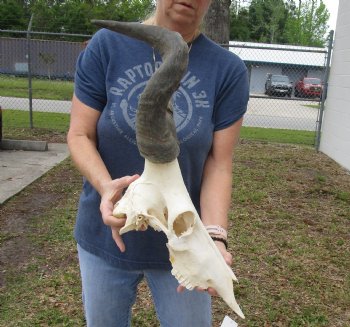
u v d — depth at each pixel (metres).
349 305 3.62
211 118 1.75
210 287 1.41
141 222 1.39
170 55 1.19
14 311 3.35
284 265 4.24
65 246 4.42
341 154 8.85
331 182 7.31
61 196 5.98
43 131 10.87
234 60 1.78
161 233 1.77
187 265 1.40
